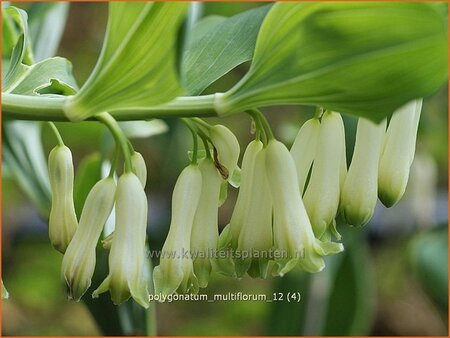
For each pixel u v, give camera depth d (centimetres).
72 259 13
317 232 13
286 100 12
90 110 12
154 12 11
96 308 19
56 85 14
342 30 11
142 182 13
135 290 12
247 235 13
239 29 14
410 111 13
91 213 13
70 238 14
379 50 11
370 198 13
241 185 13
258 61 12
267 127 12
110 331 19
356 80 11
